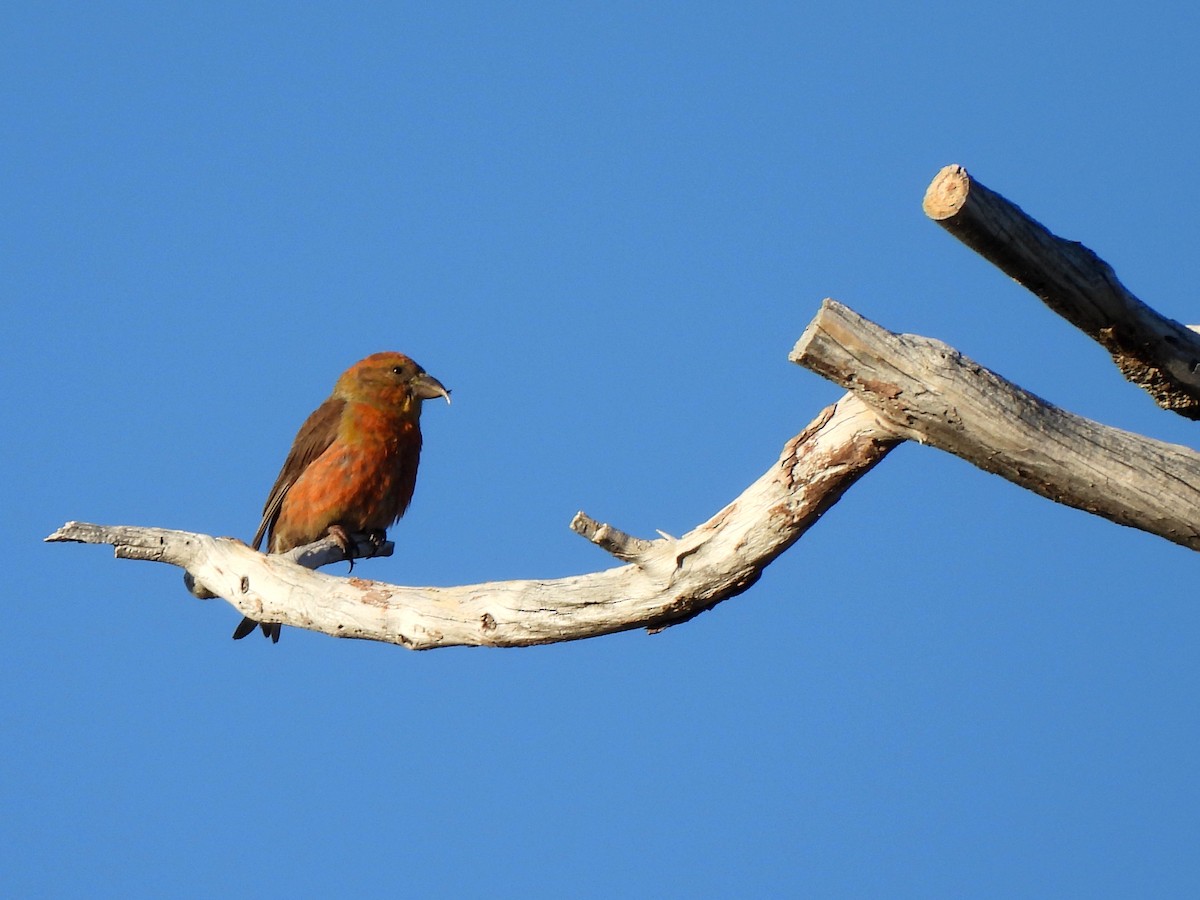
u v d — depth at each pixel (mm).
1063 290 8133
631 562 8844
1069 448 8289
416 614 9992
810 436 8438
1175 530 8531
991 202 7625
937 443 8266
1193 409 8992
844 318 7855
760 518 8562
